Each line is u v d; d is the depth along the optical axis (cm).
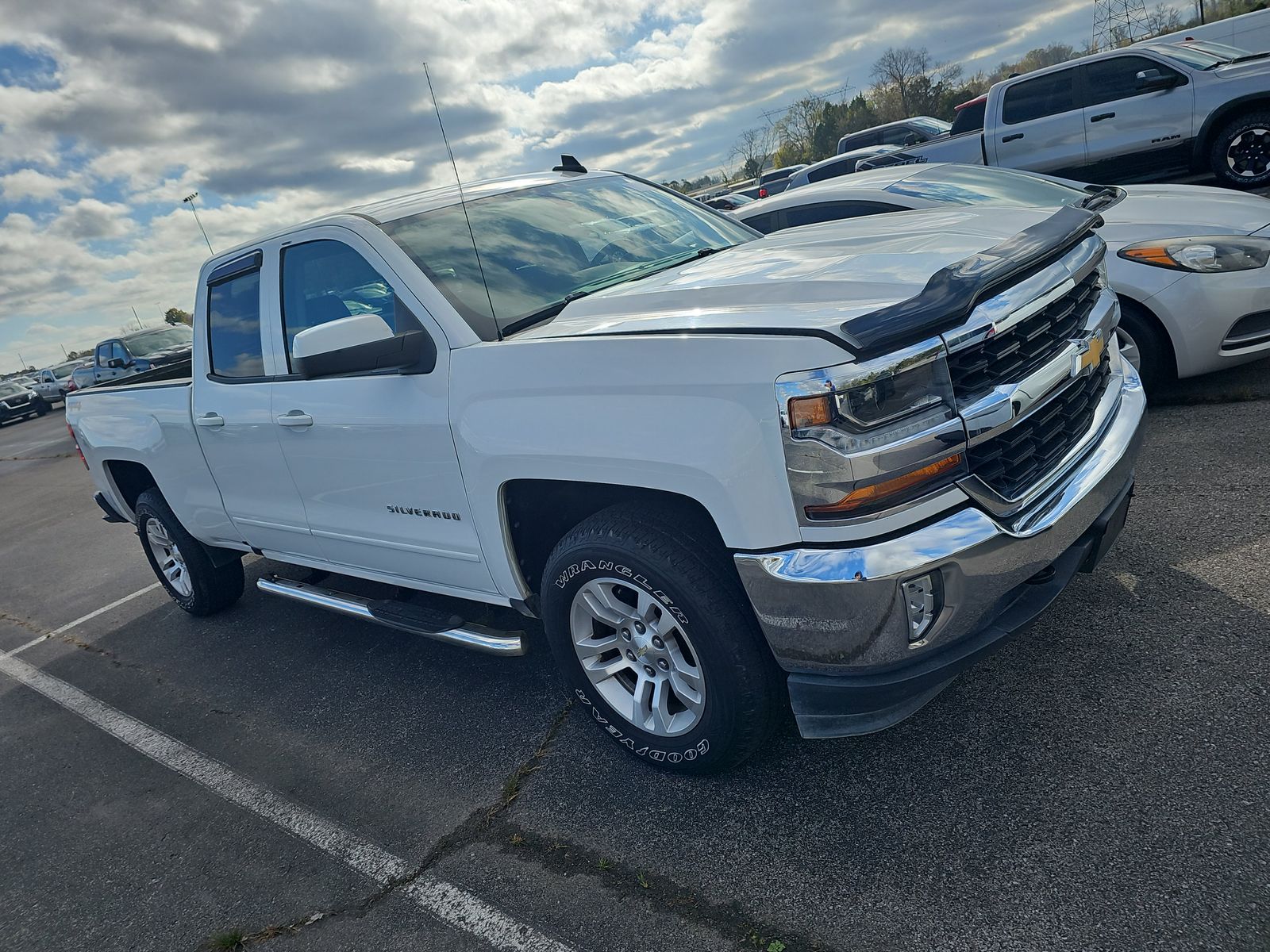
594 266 326
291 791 321
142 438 450
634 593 272
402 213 327
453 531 303
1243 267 424
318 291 335
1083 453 250
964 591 214
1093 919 193
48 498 1128
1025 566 223
